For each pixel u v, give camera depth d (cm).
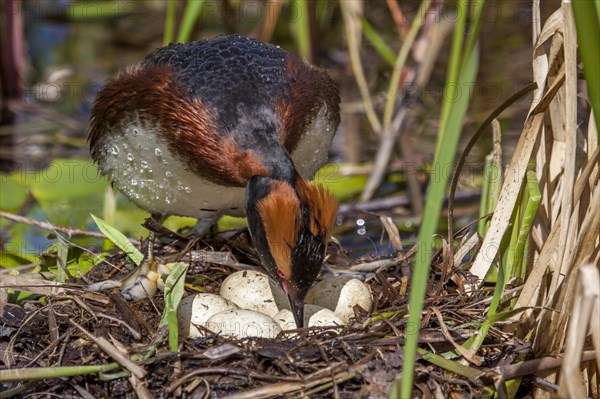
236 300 1083
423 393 919
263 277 1098
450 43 1977
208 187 1163
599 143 945
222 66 1151
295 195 1041
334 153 1783
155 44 2139
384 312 1023
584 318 783
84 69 2036
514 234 1050
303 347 940
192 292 1120
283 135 1126
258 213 1052
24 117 1902
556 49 1003
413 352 766
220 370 920
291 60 1206
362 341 954
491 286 1091
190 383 925
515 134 1755
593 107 768
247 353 934
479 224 1187
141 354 934
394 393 843
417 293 764
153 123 1142
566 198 944
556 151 1055
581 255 934
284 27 2072
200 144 1123
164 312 972
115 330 987
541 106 1005
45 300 1076
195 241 1179
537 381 964
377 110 1859
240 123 1113
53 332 987
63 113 1917
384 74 1933
